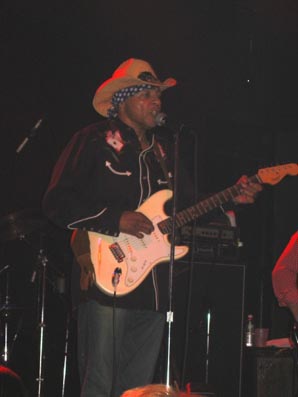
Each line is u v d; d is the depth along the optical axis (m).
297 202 8.19
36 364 6.31
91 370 3.41
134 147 3.69
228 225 5.53
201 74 7.64
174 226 3.43
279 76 7.87
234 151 8.09
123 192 3.59
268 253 8.26
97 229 3.47
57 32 6.97
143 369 3.54
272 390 5.14
